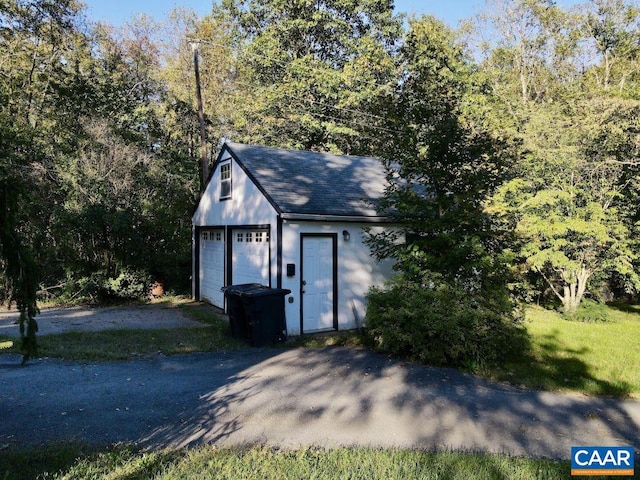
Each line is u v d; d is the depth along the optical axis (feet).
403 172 30.09
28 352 13.89
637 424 17.12
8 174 13.60
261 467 12.61
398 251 29.81
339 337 31.42
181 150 71.46
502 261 26.91
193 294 49.11
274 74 80.07
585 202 42.19
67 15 63.31
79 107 63.31
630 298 55.16
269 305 29.32
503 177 29.17
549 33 88.79
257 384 20.99
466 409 18.29
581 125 43.75
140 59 81.82
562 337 31.71
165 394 19.25
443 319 24.38
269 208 33.50
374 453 13.73
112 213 44.32
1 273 13.76
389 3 82.38
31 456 13.08
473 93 68.13
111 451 13.64
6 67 58.59
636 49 78.69
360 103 70.44
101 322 35.55
